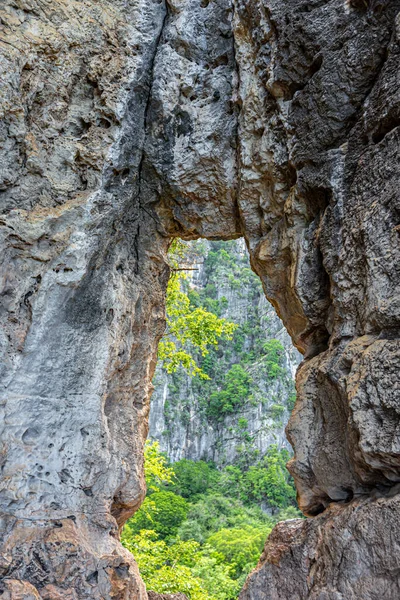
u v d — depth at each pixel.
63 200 5.29
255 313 76.06
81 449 5.04
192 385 65.31
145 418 6.27
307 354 4.97
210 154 5.74
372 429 3.57
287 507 51.47
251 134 5.42
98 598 4.59
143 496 5.85
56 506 4.80
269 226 5.46
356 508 3.68
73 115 5.60
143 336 6.17
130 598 4.89
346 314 4.11
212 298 75.62
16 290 4.84
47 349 4.93
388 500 3.48
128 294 5.79
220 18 5.79
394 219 3.71
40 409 4.84
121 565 4.89
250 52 5.45
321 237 4.44
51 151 5.36
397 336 3.59
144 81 5.84
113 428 5.64
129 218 6.00
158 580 10.02
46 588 4.41
